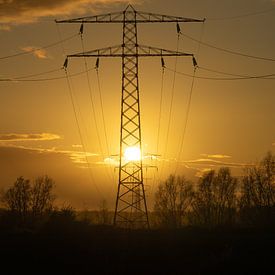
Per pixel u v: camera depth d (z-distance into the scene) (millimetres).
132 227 145125
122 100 132250
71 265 105938
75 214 153875
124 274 98500
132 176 133750
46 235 137875
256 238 131875
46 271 101250
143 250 119125
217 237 133875
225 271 96750
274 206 198750
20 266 105250
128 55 131000
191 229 145375
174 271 99375
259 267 98312
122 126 132250
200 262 106125
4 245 124625
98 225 148250
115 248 121062
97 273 99562
